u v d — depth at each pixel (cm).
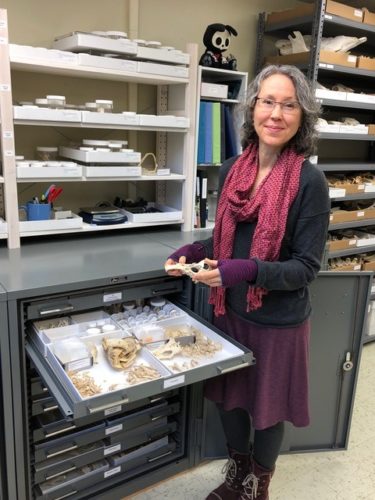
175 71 198
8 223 175
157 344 148
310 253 129
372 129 271
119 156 188
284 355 142
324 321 188
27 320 146
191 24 244
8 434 143
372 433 218
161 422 186
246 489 159
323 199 128
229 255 142
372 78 302
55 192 190
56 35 203
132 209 216
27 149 207
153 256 177
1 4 188
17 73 196
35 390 152
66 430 161
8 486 147
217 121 221
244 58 272
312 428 202
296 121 127
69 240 197
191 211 219
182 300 183
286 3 279
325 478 189
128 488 176
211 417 191
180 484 185
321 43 244
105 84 220
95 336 146
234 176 142
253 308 137
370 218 290
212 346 146
